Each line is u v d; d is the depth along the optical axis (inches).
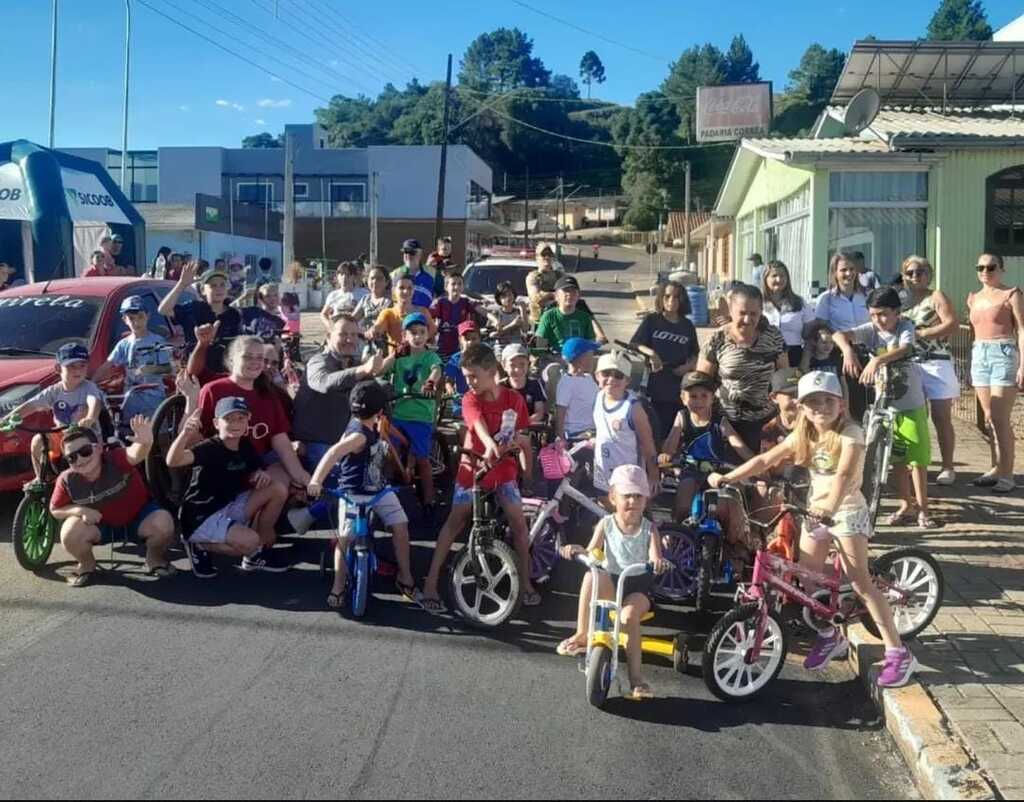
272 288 454.3
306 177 2377.0
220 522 271.7
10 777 169.5
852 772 177.2
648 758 180.4
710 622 253.4
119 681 209.0
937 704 190.5
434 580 255.1
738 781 172.9
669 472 280.2
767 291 359.9
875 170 641.0
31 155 624.4
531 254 1868.8
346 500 251.0
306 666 218.4
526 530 254.2
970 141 612.7
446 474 359.3
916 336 324.8
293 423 306.3
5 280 553.0
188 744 181.8
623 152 4072.3
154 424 282.5
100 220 749.9
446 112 1531.7
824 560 211.6
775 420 279.1
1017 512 326.3
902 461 311.6
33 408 286.5
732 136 1803.6
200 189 2359.7
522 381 307.0
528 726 191.9
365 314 439.8
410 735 186.9
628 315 1365.7
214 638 234.1
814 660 214.8
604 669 196.9
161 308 365.7
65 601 258.2
